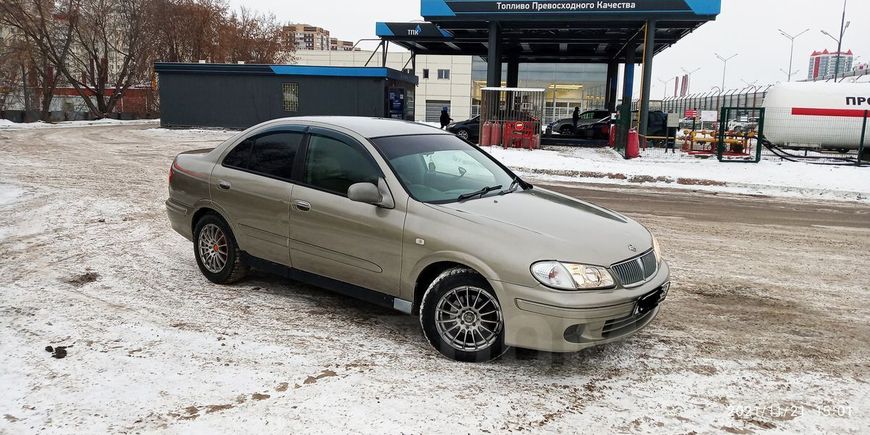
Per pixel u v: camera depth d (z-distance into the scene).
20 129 28.94
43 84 43.00
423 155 4.93
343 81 30.56
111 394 3.59
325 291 5.61
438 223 4.20
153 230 7.96
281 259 5.14
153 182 12.38
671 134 26.44
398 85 32.91
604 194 13.19
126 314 4.90
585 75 65.00
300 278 5.07
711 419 3.51
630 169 16.84
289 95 31.17
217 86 31.70
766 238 8.70
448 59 69.06
